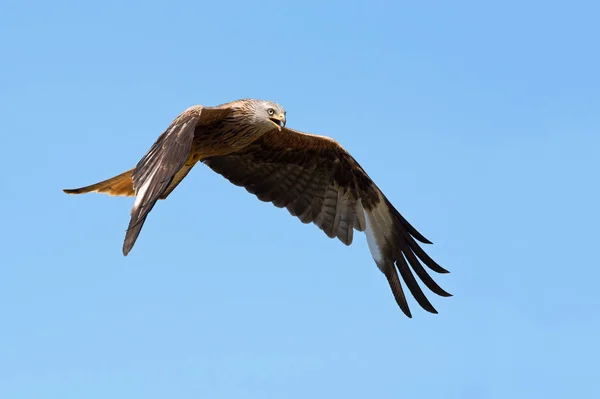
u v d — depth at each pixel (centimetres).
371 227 1688
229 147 1591
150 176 1288
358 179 1684
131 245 1195
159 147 1327
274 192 1709
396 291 1666
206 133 1563
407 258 1673
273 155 1680
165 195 1614
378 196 1684
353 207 1697
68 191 1573
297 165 1694
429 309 1655
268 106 1591
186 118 1355
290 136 1638
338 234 1694
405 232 1675
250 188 1703
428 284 1659
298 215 1708
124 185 1586
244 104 1569
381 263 1678
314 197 1708
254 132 1578
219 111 1516
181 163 1289
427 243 1666
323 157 1678
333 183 1698
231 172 1695
